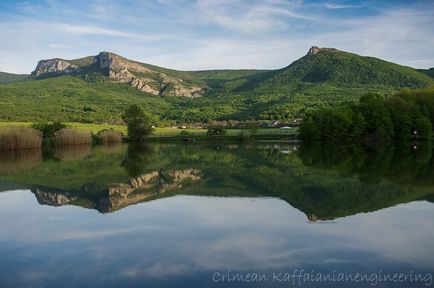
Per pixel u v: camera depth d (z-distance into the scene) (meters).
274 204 21.59
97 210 20.58
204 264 12.48
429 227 16.64
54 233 16.16
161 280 11.28
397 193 24.61
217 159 50.91
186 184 29.20
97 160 50.66
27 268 12.32
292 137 106.50
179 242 14.74
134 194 25.34
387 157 52.53
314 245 14.28
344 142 94.19
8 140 68.62
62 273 11.88
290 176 33.03
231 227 16.80
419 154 58.09
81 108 193.25
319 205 21.22
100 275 11.69
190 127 153.00
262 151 66.31
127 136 104.50
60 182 30.84
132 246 14.34
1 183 30.34
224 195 24.62
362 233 15.76
